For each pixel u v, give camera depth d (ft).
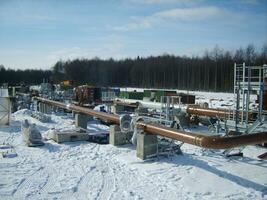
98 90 119.14
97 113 53.62
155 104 83.46
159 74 317.42
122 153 40.68
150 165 35.01
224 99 146.20
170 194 26.61
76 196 26.05
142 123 38.32
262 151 43.21
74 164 35.86
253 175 32.01
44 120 71.51
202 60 290.56
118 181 29.89
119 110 96.02
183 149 42.96
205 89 252.62
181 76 295.48
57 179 30.35
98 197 25.84
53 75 392.47
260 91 41.22
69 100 117.80
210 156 39.42
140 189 27.73
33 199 25.25
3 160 37.29
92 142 49.55
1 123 63.57
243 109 44.24
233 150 40.86
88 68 385.09
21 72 392.27
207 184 29.09
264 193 27.30
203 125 68.69
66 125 67.15
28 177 30.86
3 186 28.14
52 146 45.32
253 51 269.03
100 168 34.27
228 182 29.78
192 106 66.39
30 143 45.01
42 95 120.88
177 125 42.29
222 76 253.85
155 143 37.81
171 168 33.81
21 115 83.76
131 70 346.95
